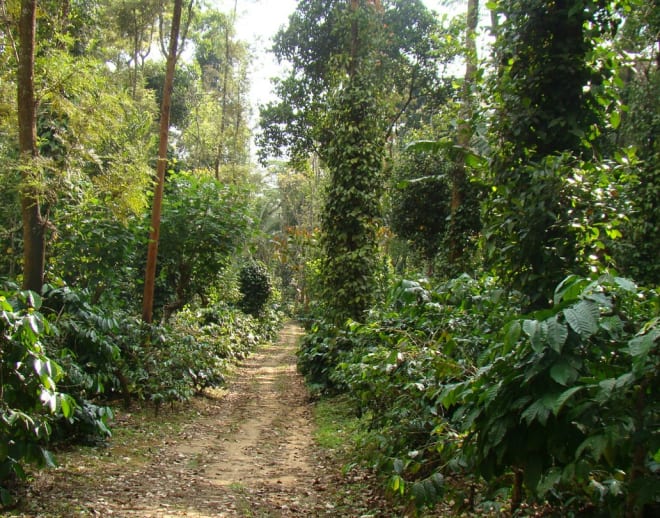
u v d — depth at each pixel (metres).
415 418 4.47
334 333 10.47
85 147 6.57
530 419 2.16
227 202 12.14
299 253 25.33
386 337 5.06
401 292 4.81
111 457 6.34
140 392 9.04
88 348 6.01
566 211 4.20
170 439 7.71
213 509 4.84
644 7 8.56
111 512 4.54
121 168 7.33
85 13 12.90
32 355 3.90
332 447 7.32
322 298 11.73
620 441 2.07
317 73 18.25
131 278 11.23
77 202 8.45
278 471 6.37
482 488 3.58
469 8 8.88
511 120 4.69
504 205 4.61
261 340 24.86
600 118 4.80
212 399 11.55
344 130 11.00
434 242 13.41
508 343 2.26
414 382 4.32
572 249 4.18
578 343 2.26
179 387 9.31
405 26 16.64
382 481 5.12
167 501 4.96
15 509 4.35
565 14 4.59
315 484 5.79
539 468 2.36
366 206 10.90
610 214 4.23
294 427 9.07
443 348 4.22
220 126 23.02
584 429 2.24
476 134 5.27
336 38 17.33
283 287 44.69
